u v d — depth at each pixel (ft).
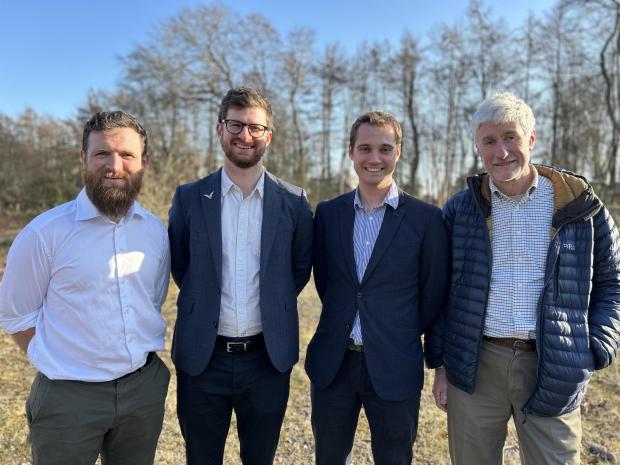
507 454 10.78
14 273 6.40
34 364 6.43
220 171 8.24
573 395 6.86
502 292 7.25
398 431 7.86
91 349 6.40
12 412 12.03
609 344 6.92
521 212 7.23
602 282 7.24
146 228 7.07
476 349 7.35
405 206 8.08
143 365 6.91
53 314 6.50
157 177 35.78
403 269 7.87
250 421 8.21
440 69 99.30
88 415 6.41
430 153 105.19
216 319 7.66
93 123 6.60
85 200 6.59
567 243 6.95
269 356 7.75
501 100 7.09
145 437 7.07
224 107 7.80
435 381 8.50
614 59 75.51
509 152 6.97
